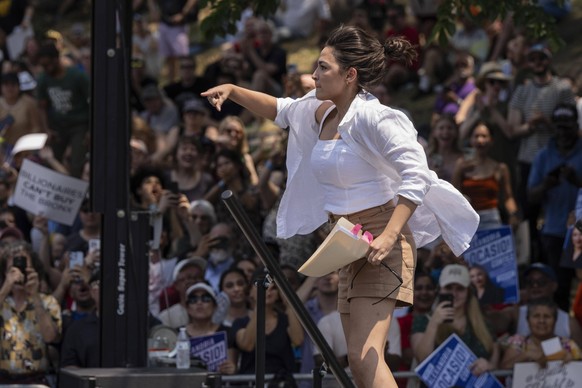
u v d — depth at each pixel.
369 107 12.59
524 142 29.11
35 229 25.08
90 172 17.20
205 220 25.48
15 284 20.72
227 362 21.17
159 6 46.44
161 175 26.39
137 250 17.33
